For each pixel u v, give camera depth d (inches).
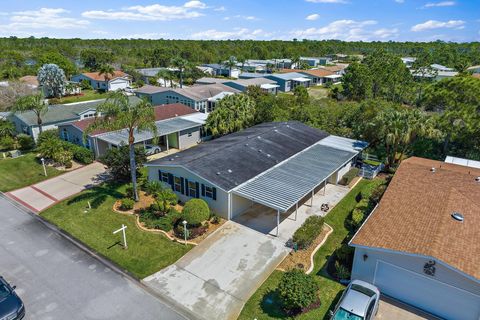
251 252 833.5
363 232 729.6
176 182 1085.1
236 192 948.6
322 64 6028.5
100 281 735.7
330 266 776.9
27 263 796.6
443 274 614.2
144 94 2495.1
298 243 840.9
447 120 1421.0
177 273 760.3
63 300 679.7
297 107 2017.7
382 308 660.1
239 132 1523.1
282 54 6811.0
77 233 923.4
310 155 1279.5
